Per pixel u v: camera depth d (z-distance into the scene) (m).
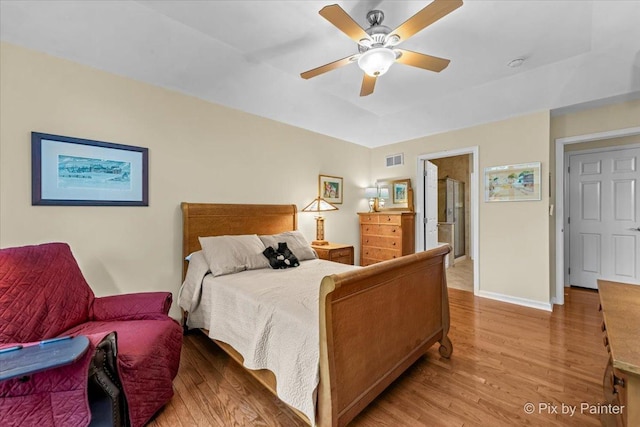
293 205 3.76
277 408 1.66
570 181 4.12
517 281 3.49
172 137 2.70
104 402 1.36
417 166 4.53
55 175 2.10
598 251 3.92
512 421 1.53
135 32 2.12
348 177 4.70
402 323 1.83
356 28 1.68
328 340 1.29
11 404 1.10
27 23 1.89
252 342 1.72
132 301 1.87
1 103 1.91
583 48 2.44
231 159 3.15
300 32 2.21
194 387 1.85
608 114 3.17
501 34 2.23
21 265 1.55
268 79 2.93
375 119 4.24
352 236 4.79
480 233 3.80
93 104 2.27
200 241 2.63
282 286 2.05
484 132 3.78
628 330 1.01
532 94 3.13
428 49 2.43
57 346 1.16
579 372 1.98
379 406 1.66
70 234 2.17
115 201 2.37
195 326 2.40
